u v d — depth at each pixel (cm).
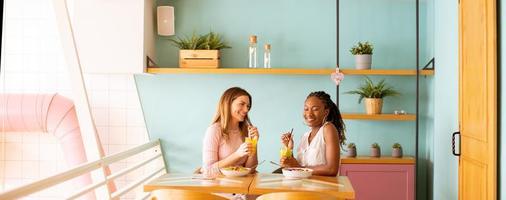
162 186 298
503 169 292
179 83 508
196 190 294
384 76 497
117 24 468
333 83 500
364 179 463
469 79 350
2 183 525
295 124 503
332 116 356
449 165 409
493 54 299
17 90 519
